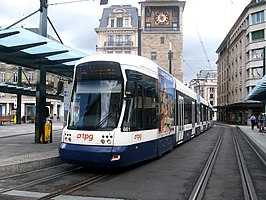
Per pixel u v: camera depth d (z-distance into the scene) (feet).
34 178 29.40
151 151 37.70
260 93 85.20
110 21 262.67
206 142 68.39
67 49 46.65
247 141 75.10
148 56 228.22
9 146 49.21
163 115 43.16
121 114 31.81
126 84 32.40
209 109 136.77
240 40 213.87
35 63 53.36
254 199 22.71
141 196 23.06
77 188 25.31
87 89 33.42
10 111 199.41
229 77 252.01
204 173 32.17
